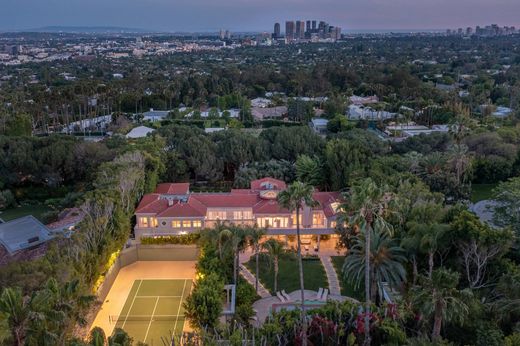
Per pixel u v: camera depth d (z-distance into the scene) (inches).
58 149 3735.2
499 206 2598.4
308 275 2399.1
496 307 1646.2
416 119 5807.1
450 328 1662.2
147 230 2731.3
